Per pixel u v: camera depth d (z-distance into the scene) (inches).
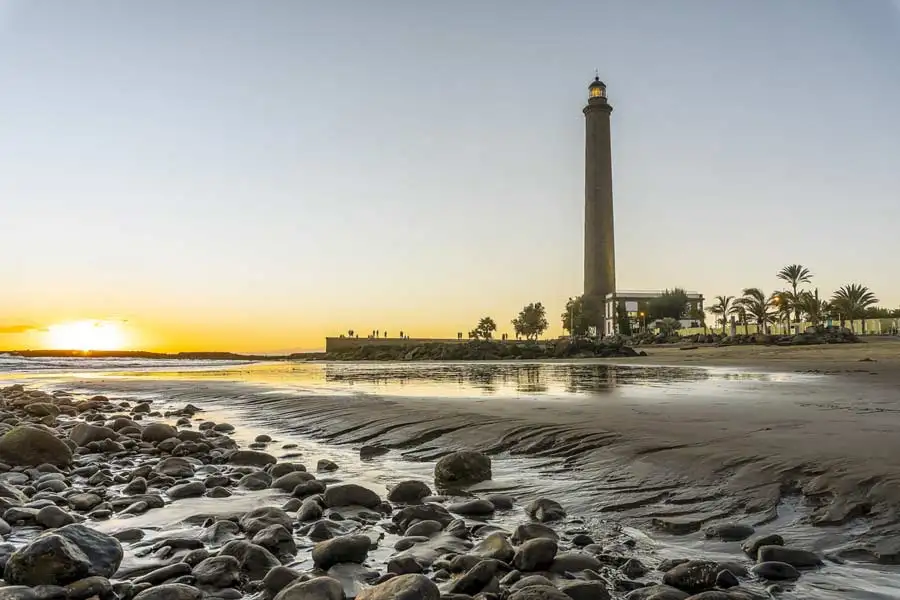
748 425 354.6
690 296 5334.6
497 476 282.4
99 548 170.2
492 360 2787.9
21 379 1411.2
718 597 139.6
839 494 211.5
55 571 157.1
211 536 201.6
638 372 1146.7
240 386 915.4
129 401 795.4
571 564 164.4
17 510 224.2
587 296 5812.0
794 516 201.5
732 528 190.9
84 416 624.4
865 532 183.0
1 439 345.7
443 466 283.3
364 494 243.6
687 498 226.1
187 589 151.8
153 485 295.0
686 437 318.3
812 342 2298.2
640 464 275.0
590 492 244.5
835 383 720.3
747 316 3570.4
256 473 303.3
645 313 5157.5
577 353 2738.7
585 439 332.5
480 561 162.1
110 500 262.4
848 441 289.4
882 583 151.2
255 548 176.2
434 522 207.6
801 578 154.9
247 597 154.5
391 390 741.9
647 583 155.3
